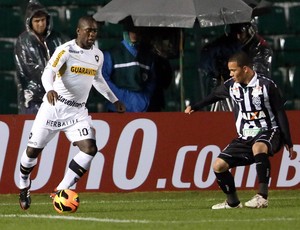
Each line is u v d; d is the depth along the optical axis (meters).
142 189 42.22
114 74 43.28
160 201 38.62
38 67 42.06
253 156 32.69
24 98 42.56
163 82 44.44
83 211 33.31
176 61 55.75
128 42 43.38
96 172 41.88
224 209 32.41
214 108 46.31
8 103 54.41
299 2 58.88
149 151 42.22
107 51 43.53
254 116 32.28
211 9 42.34
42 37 42.25
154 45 44.44
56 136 41.34
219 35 55.50
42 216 30.59
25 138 41.28
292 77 56.56
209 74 44.00
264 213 30.14
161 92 44.50
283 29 58.25
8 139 41.16
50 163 41.41
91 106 52.41
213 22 42.22
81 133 32.72
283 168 42.91
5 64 54.84
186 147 42.47
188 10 42.22
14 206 36.44
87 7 57.09
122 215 30.47
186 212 31.39
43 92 42.34
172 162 42.41
